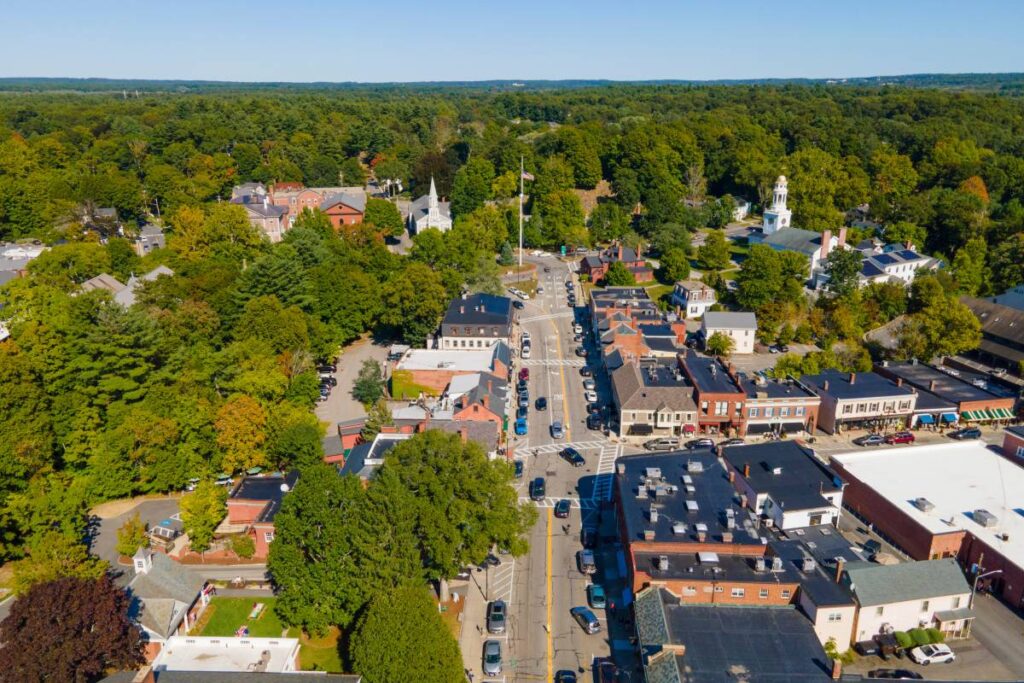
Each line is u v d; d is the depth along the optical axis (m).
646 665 72.12
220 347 147.50
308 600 79.88
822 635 78.38
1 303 142.25
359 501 83.25
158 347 125.00
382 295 173.12
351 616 79.94
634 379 135.00
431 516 82.38
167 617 77.38
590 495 111.25
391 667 67.75
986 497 101.00
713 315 171.75
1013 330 162.12
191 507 94.62
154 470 109.88
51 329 119.81
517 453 124.50
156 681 65.00
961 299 180.88
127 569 92.88
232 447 111.44
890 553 96.62
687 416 129.62
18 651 63.41
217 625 83.56
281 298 159.75
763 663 71.12
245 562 95.25
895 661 78.62
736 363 164.38
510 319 168.25
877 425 133.00
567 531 102.31
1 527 93.06
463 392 130.50
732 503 95.06
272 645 73.00
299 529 80.88
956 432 131.50
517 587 91.00
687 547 85.69
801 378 140.12
